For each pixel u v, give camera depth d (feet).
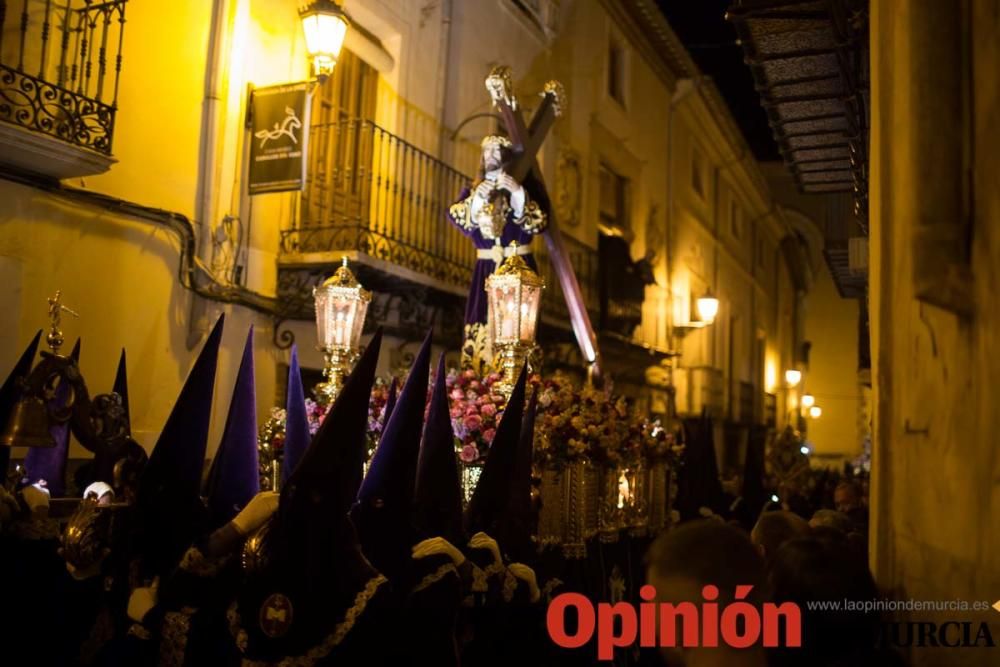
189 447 10.64
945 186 6.11
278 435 16.74
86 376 20.13
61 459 14.57
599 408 19.39
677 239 61.31
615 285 45.73
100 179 20.61
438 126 33.88
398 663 10.21
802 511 33.12
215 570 9.87
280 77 26.02
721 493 23.68
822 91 19.04
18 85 18.29
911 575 7.55
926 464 7.04
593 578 18.12
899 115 7.97
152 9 22.07
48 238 19.31
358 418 9.71
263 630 9.28
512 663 14.53
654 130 57.82
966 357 6.00
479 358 20.33
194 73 23.24
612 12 50.88
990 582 5.42
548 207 21.97
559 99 22.57
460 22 35.27
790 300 103.30
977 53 5.88
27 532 11.33
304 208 27.27
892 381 8.46
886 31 8.77
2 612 11.12
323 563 9.46
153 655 10.18
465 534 13.05
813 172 24.94
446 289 30.32
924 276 6.09
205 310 23.25
